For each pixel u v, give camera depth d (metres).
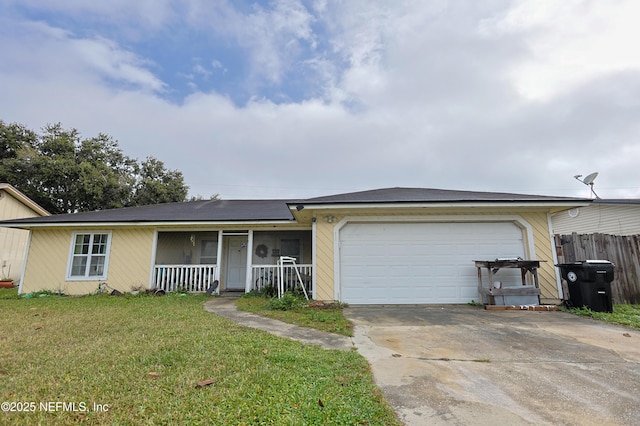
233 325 5.59
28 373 3.30
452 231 8.67
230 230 12.04
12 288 14.30
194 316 6.50
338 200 8.42
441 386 3.03
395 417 2.43
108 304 8.34
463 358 3.88
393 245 8.62
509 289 7.46
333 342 4.61
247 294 10.20
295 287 9.82
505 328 5.43
